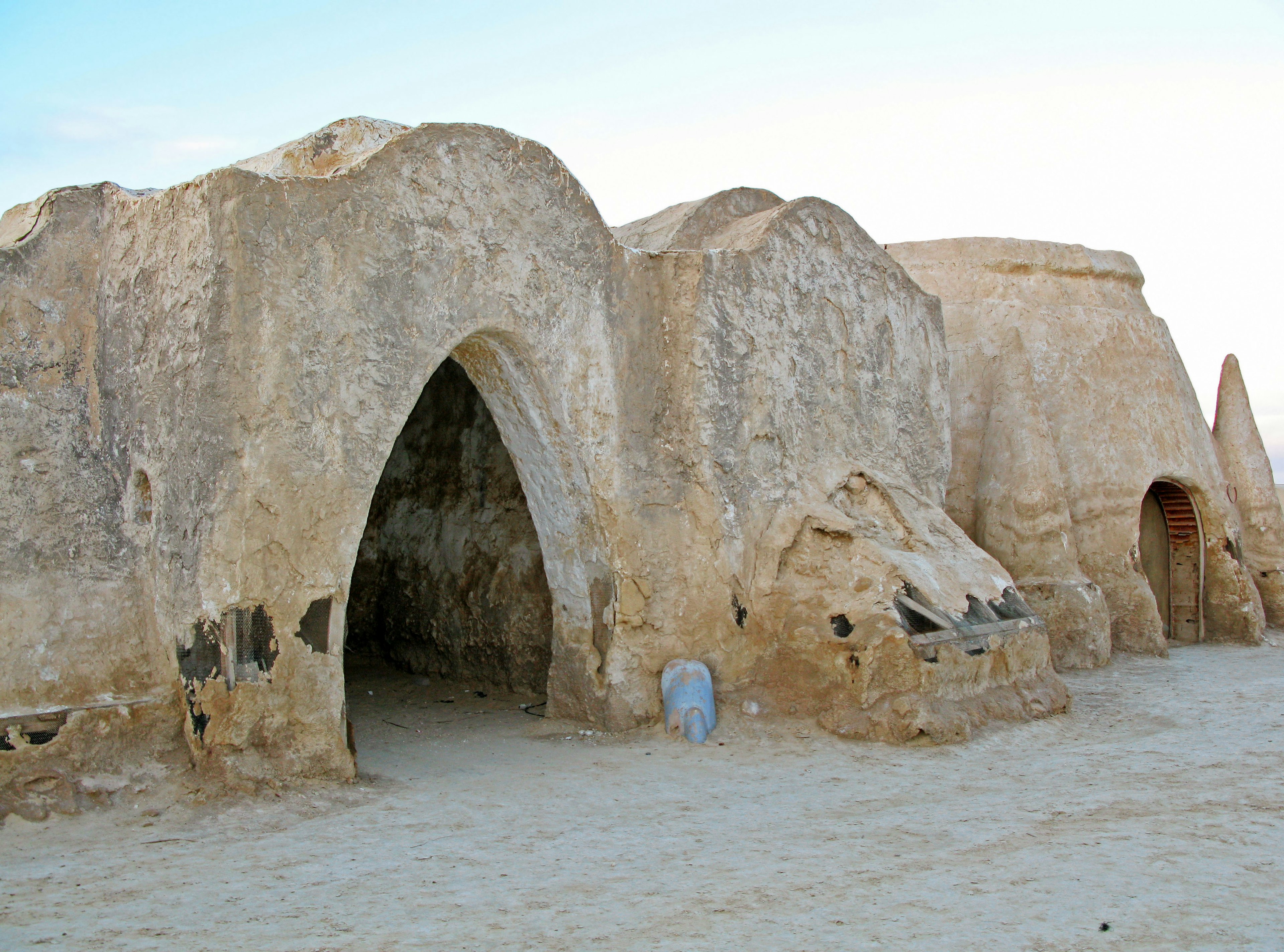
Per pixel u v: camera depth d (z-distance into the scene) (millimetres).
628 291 7098
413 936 3402
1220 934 3305
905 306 8938
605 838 4641
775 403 7637
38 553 5406
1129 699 8273
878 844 4484
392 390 5688
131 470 5629
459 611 8641
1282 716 7367
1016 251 11758
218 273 5109
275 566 5234
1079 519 10656
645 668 6988
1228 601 11367
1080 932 3332
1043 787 5555
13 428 5512
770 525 7453
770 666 7195
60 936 3432
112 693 5297
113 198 5934
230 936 3424
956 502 10578
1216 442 12703
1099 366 11117
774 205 8914
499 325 6270
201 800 4965
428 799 5324
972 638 7184
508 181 6371
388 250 5707
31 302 5707
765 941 3318
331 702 5414
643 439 7117
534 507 7176
